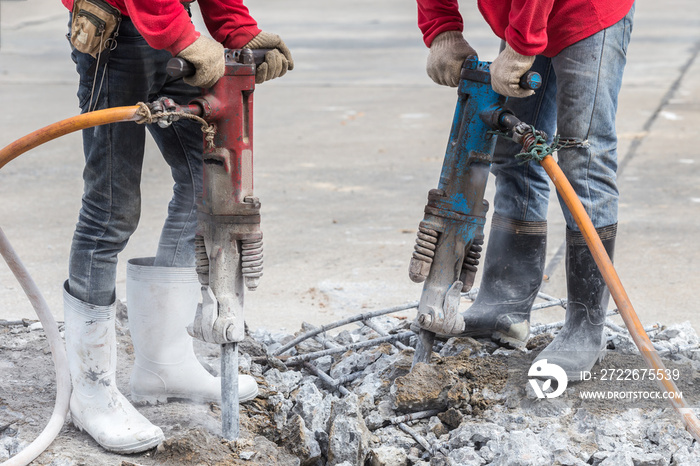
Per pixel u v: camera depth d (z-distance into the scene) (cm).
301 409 349
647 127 1166
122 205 319
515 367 382
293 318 538
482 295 429
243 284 315
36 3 1223
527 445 310
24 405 349
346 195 867
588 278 367
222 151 299
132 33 303
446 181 339
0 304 551
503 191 417
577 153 357
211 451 312
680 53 1936
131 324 356
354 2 4134
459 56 339
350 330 509
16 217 776
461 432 331
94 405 322
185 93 338
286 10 3634
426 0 347
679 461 309
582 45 348
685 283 588
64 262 644
